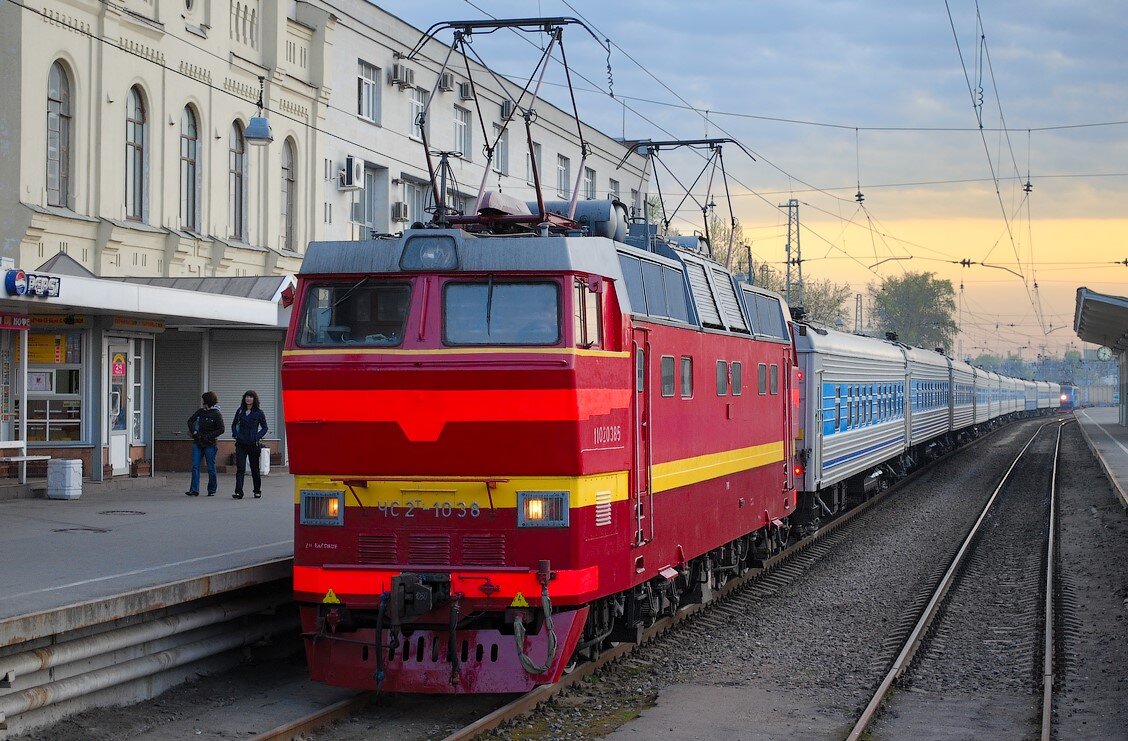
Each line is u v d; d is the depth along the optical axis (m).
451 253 9.90
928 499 29.88
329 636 9.91
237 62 23.66
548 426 9.55
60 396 18.70
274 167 25.22
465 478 9.77
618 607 11.27
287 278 21.30
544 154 39.06
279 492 19.30
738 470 14.77
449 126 32.94
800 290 48.81
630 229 13.12
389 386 9.66
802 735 9.52
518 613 9.72
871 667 12.02
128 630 9.74
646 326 11.20
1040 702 10.72
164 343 23.02
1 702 8.46
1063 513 26.69
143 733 9.15
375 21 28.80
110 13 19.89
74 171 19.42
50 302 15.98
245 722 9.58
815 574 18.27
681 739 9.38
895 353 31.62
